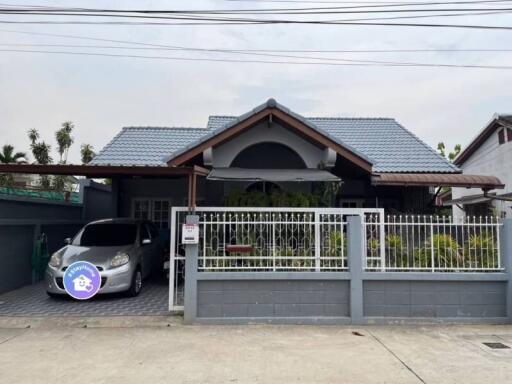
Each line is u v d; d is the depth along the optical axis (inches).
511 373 204.8
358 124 633.6
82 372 204.1
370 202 530.6
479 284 299.3
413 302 296.2
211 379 196.5
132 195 560.7
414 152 542.6
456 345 248.2
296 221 303.9
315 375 201.3
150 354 229.5
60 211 508.1
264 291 294.7
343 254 302.4
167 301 349.7
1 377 197.3
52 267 351.3
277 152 424.8
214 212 313.4
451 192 899.4
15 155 1359.5
